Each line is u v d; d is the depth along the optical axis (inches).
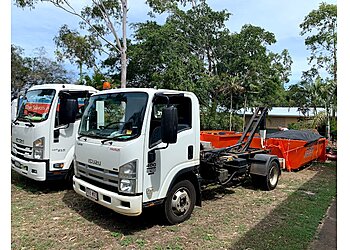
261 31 1005.8
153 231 183.6
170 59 826.8
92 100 204.5
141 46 903.1
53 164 242.2
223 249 163.9
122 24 648.4
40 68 1162.0
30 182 286.7
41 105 249.4
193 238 176.2
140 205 166.9
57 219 199.0
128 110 179.6
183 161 193.8
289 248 166.1
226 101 1006.4
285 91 1282.0
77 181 198.1
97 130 191.9
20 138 258.2
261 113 337.4
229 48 1007.0
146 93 176.6
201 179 214.7
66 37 915.4
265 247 167.0
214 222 202.1
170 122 159.3
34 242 166.7
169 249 162.1
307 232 188.7
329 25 963.3
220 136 353.7
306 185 318.3
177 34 895.7
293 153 387.9
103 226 189.3
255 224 201.2
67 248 160.9
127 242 168.4
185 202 199.2
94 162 183.6
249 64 965.8
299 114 1131.3
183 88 787.4
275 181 300.2
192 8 1003.3
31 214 206.8
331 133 755.4
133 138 167.8
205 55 1034.7
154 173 175.5
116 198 166.7
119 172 166.7
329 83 819.4
